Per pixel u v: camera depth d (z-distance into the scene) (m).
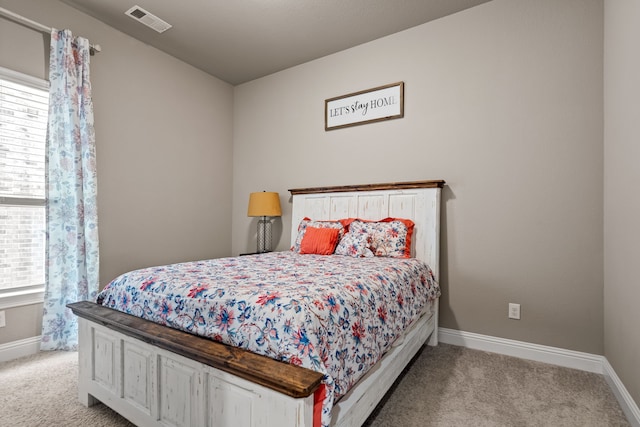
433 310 2.54
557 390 1.86
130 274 1.71
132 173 2.99
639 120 1.50
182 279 1.56
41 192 2.44
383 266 2.05
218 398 1.15
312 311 1.15
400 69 2.92
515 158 2.39
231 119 4.04
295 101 3.57
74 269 2.44
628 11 1.66
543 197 2.29
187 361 1.24
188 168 3.51
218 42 3.10
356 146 3.14
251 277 1.61
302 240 2.90
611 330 1.92
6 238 2.29
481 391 1.84
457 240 2.60
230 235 4.02
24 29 2.32
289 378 0.96
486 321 2.48
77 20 2.60
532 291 2.31
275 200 3.44
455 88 2.64
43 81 2.41
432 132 2.73
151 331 1.33
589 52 2.16
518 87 2.39
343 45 3.16
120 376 1.49
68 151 2.44
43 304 2.37
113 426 1.52
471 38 2.58
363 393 1.33
